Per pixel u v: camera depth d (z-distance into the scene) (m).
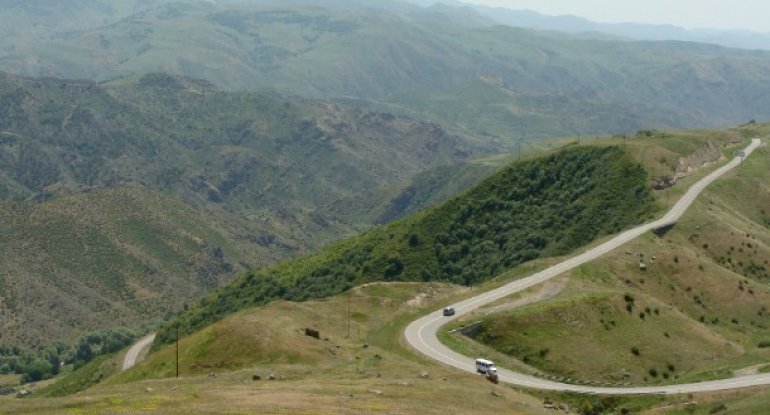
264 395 71.00
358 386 78.19
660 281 141.75
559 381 98.12
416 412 68.31
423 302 131.75
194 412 62.97
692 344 112.44
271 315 114.88
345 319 121.69
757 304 139.25
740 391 90.19
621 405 89.88
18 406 67.12
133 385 80.94
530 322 112.06
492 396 81.38
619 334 111.31
